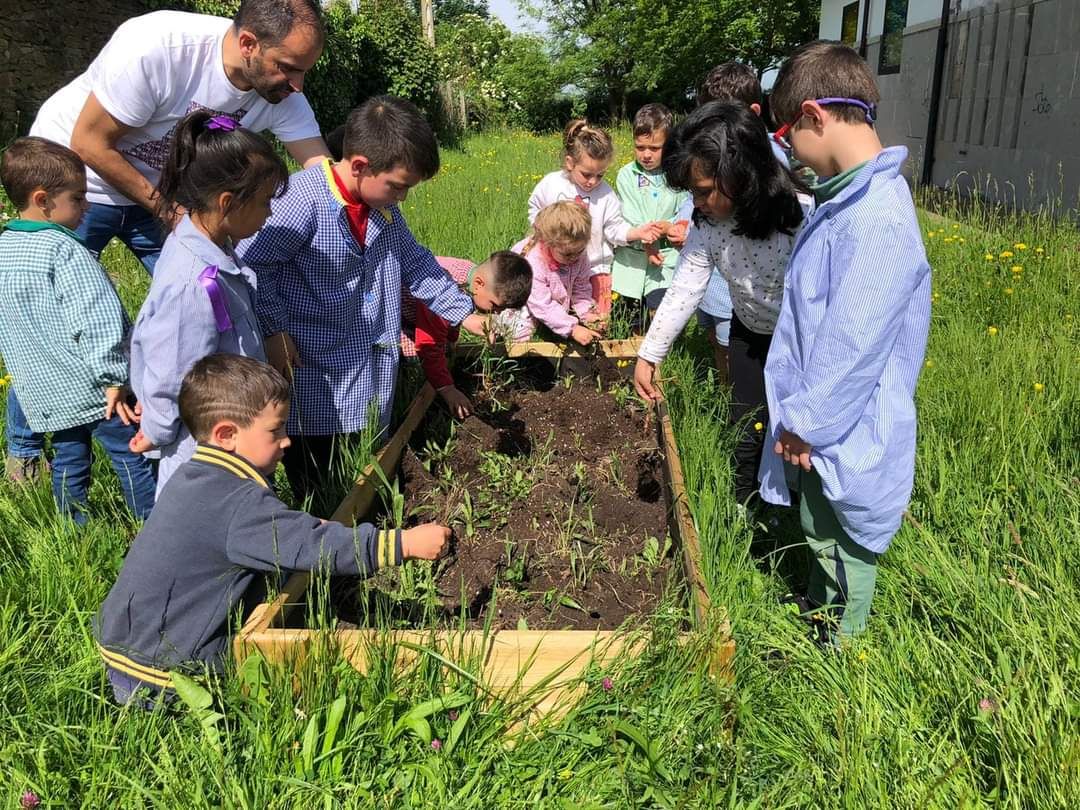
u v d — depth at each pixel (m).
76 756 2.11
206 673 2.19
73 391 3.10
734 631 2.50
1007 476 3.36
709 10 28.91
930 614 2.78
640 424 4.21
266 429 2.30
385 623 2.44
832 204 2.38
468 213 9.20
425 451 3.85
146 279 6.03
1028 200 10.43
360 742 2.10
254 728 2.10
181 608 2.23
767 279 3.18
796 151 2.49
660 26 31.05
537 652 2.28
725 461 3.53
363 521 3.19
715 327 4.86
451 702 2.15
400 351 4.51
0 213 6.74
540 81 37.06
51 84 10.83
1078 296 5.62
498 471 3.65
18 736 2.16
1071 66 9.32
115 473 3.54
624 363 4.78
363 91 19.56
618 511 3.37
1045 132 9.98
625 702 2.17
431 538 2.31
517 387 4.70
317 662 2.21
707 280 3.42
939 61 13.47
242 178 2.45
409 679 2.24
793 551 3.26
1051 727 2.08
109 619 2.23
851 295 2.28
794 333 2.60
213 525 2.21
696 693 2.17
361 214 3.31
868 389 2.34
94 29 11.52
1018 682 2.22
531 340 5.39
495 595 2.47
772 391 2.69
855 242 2.28
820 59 2.34
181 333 2.47
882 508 2.47
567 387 4.66
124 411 3.12
